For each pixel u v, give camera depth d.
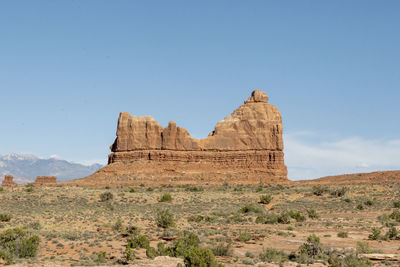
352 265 32.34
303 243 42.75
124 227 57.34
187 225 61.09
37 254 37.88
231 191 115.81
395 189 99.25
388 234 47.88
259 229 55.59
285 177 145.50
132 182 136.88
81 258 35.72
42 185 130.25
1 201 85.06
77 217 68.00
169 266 30.81
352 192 100.00
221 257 36.84
